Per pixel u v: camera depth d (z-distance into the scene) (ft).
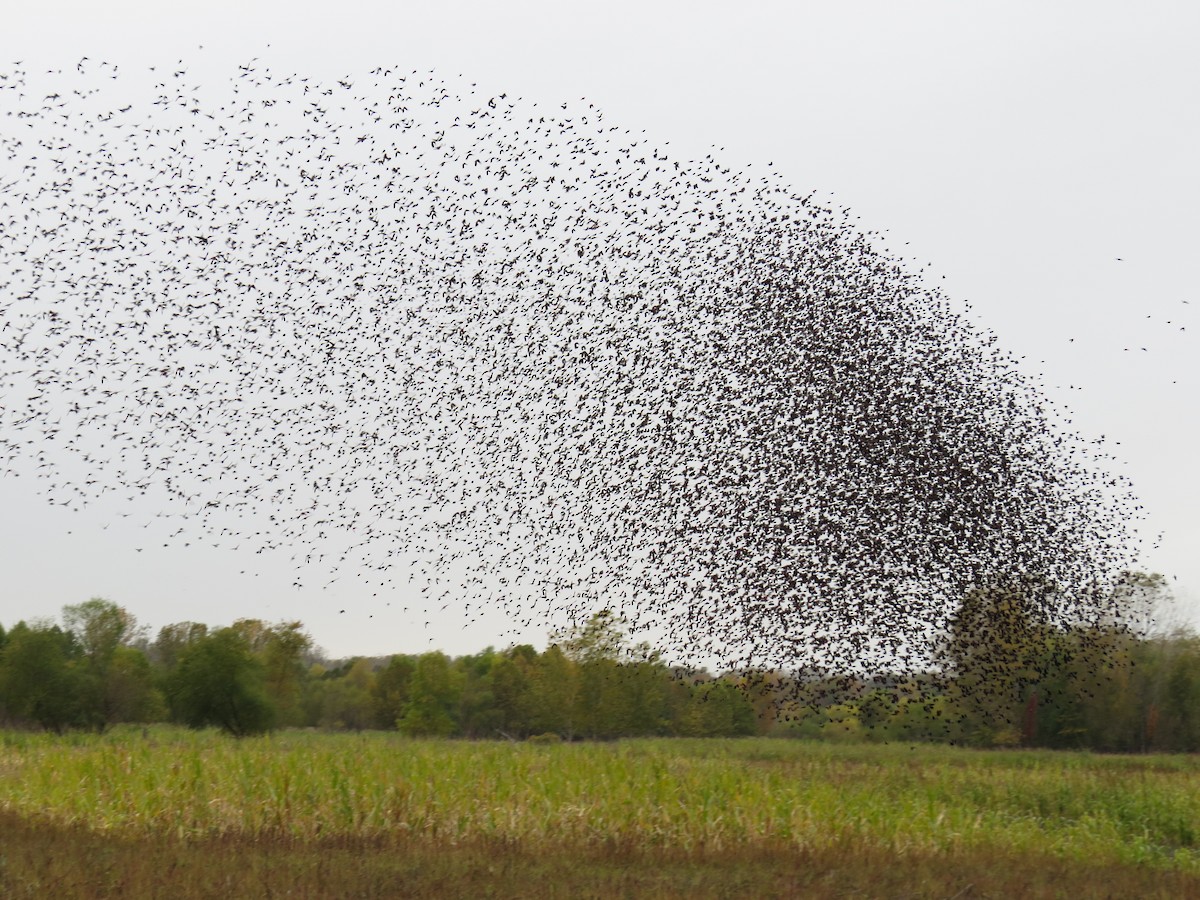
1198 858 67.31
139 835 60.70
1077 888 51.47
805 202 71.05
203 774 68.49
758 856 59.26
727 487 66.85
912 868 56.08
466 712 233.35
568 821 64.44
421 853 56.29
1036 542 66.64
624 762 74.28
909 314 69.67
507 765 74.64
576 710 171.83
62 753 77.87
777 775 77.41
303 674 296.30
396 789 66.90
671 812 65.72
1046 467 67.92
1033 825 73.05
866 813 67.36
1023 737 168.35
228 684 160.15
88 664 200.95
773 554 65.41
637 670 148.56
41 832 58.54
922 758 127.85
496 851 57.98
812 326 68.33
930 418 67.36
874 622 64.64
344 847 58.70
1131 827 77.97
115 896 41.29
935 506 65.77
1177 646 172.55
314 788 67.10
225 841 58.90
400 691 249.34
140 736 139.85
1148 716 166.30
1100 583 67.41
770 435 67.00
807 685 66.69
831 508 65.57
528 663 232.32
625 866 55.26
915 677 67.31
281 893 43.32
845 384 67.21
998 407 68.39
